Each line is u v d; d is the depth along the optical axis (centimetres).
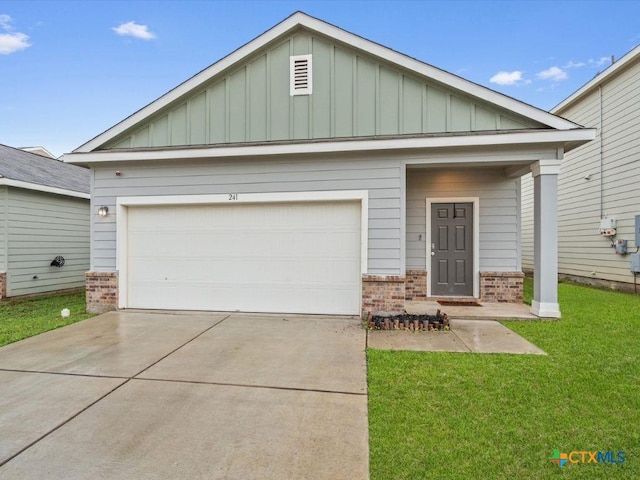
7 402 303
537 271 591
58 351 436
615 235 946
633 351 419
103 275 662
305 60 617
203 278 654
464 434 249
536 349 430
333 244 619
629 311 643
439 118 588
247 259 642
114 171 662
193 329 535
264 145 600
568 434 248
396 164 590
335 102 608
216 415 281
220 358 411
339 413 283
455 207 755
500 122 578
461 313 615
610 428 256
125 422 271
